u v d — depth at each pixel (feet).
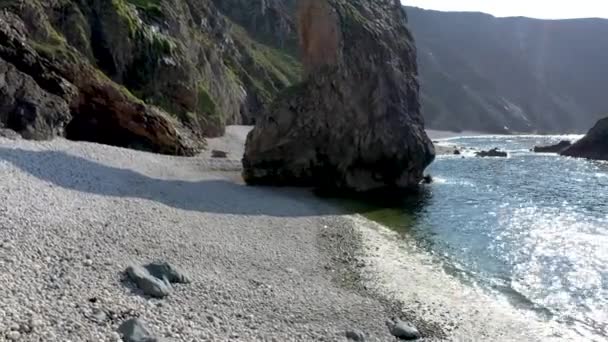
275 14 585.63
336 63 148.66
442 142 422.41
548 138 504.84
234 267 63.98
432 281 69.87
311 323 50.39
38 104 125.80
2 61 121.90
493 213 118.42
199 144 204.64
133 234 67.05
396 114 156.56
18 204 67.26
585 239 94.17
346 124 149.48
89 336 36.60
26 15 152.87
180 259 61.72
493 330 55.21
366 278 69.00
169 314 44.70
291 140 147.54
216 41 394.93
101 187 93.61
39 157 104.27
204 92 256.11
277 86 462.60
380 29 164.14
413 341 50.16
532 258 81.76
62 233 59.62
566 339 53.98
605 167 222.07
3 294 39.45
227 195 115.14
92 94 157.17
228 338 42.57
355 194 142.00
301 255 75.82
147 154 152.87
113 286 47.42
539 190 155.84
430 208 123.95
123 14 204.44
